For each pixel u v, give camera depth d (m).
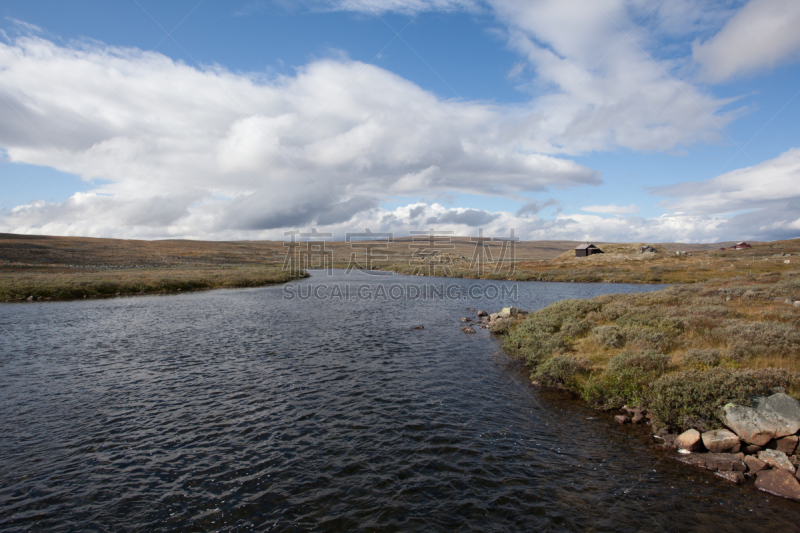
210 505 10.37
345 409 16.70
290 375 21.34
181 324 36.78
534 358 22.45
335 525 9.57
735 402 12.49
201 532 9.38
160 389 19.08
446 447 13.37
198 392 18.69
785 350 15.60
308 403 17.36
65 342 29.03
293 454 12.97
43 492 10.88
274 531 9.41
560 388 18.86
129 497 10.70
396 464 12.33
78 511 10.10
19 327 34.69
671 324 21.55
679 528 9.14
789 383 12.96
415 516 9.86
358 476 11.69
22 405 17.02
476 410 16.53
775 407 11.95
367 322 38.31
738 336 17.66
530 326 27.97
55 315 41.47
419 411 16.47
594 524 9.40
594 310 29.88
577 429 14.59
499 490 10.89
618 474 11.52
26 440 13.87
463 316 42.44
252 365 23.23
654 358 16.81
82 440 13.90
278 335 31.94
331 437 14.16
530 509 10.04
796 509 9.69
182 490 11.03
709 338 18.73
